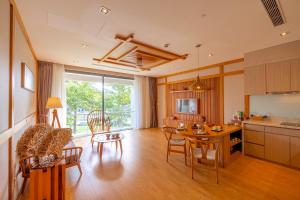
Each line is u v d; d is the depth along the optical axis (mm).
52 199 1695
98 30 2545
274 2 1832
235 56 3992
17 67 2059
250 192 2119
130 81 6668
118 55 3900
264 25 2375
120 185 2299
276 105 3529
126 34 2682
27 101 2807
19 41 2154
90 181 2402
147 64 4797
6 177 1638
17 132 2098
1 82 1454
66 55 3906
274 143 3070
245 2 1830
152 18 2176
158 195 2062
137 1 1804
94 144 4410
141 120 6754
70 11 2010
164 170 2781
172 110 6465
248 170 2781
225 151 2936
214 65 4816
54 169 1698
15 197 1942
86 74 5359
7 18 1629
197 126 3369
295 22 2279
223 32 2613
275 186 2266
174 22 2285
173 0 1786
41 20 2242
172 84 6488
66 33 2658
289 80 3037
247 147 3482
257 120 3637
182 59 4148
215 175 2600
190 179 2473
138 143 4492
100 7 1918
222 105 4617
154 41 2982
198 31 2576
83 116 5762
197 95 5422
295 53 2973
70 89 5516
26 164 1975
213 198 1992
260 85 3443
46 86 4473
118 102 6602
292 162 2836
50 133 1805
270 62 3293
